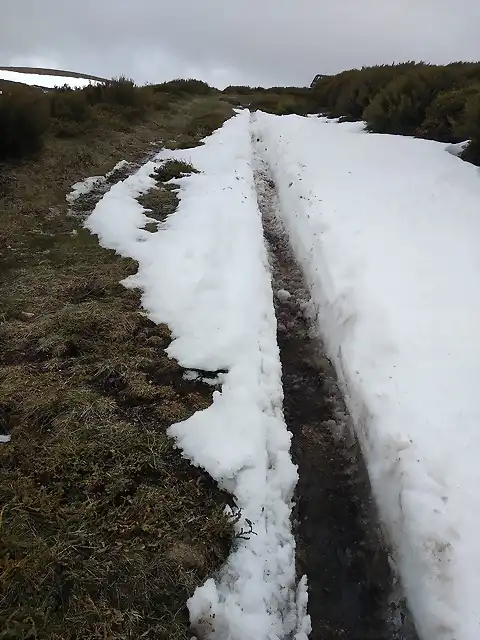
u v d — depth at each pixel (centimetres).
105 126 1097
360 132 1167
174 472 306
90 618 223
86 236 594
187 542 265
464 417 337
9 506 266
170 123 1297
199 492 296
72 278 498
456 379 368
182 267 518
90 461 299
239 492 296
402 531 290
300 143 1045
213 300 463
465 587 247
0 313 434
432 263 515
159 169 845
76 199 705
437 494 291
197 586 246
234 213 677
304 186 771
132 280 497
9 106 791
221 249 562
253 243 598
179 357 399
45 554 241
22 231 588
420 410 347
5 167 755
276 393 390
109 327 419
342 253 552
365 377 391
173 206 707
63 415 327
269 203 817
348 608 278
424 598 256
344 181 776
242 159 987
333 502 336
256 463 311
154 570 247
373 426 352
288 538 291
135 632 222
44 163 805
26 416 325
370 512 326
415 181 749
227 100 2056
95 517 267
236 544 271
